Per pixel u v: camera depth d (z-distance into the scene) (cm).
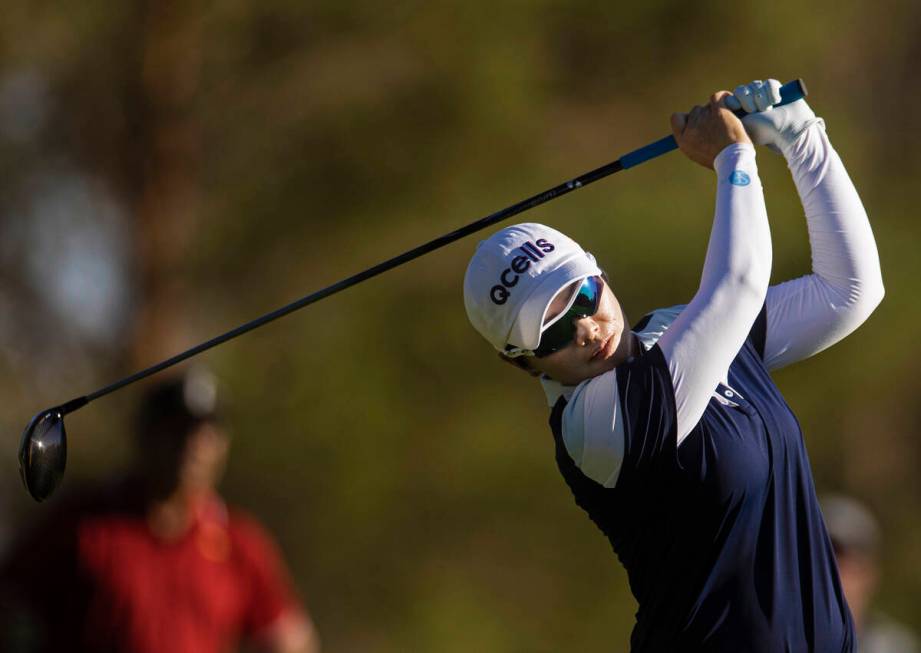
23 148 3097
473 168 3012
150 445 1895
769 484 1140
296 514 3080
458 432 3080
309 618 3120
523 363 1223
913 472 4362
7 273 3127
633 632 1205
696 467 1123
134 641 1877
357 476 3005
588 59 3133
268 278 3111
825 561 1161
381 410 2998
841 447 3650
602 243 2928
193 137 3131
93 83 3083
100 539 1880
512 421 3122
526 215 2955
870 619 2427
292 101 3061
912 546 4247
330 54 3041
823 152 1243
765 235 1152
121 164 3122
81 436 3106
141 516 1903
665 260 2962
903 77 5016
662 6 3091
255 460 2992
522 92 2966
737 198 1163
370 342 3017
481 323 1209
